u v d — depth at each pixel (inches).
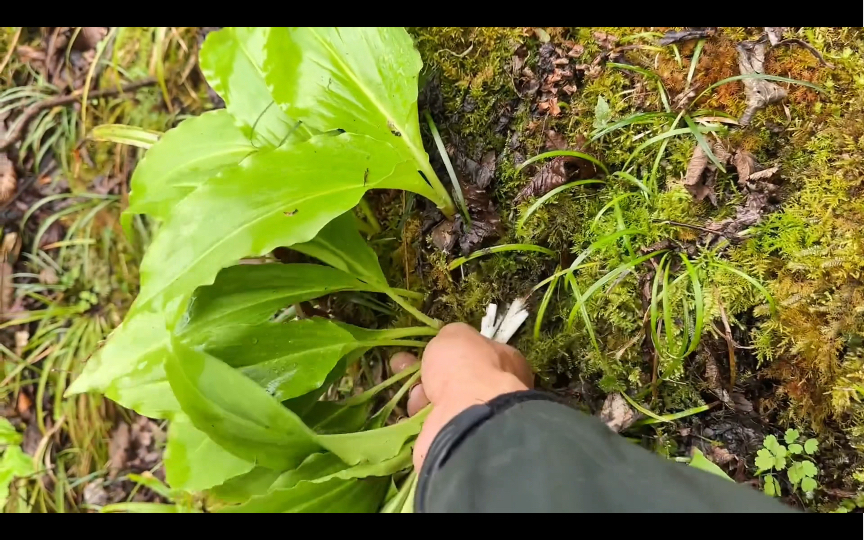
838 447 35.9
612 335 38.5
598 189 39.2
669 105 37.5
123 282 50.4
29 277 50.8
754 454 36.8
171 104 49.1
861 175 34.4
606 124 38.4
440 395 29.1
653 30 37.7
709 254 36.5
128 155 50.1
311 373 34.1
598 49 38.7
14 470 50.7
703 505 16.6
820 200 35.1
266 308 35.0
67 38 50.0
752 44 36.3
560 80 39.4
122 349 33.3
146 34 48.6
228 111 36.9
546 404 23.3
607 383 38.6
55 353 50.8
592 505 16.9
